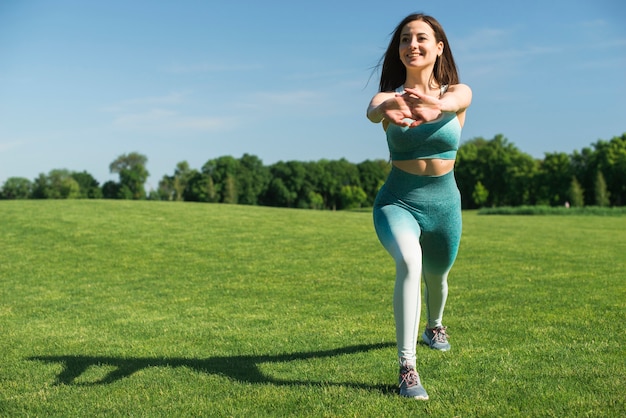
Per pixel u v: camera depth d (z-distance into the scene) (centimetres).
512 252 1277
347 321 631
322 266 1105
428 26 404
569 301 708
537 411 322
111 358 479
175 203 2481
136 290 892
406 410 330
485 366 422
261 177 8844
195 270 1085
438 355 462
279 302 769
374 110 370
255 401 352
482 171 8550
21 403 359
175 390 382
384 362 444
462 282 889
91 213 1956
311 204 8900
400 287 366
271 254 1276
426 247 432
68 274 1057
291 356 475
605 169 6988
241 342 534
